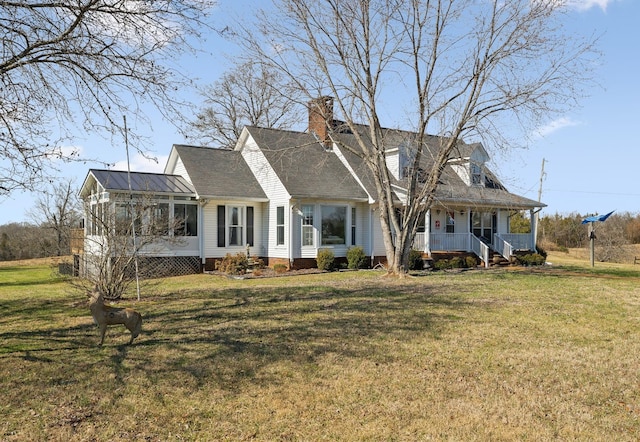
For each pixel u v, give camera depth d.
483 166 19.19
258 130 23.61
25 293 13.98
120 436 4.86
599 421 5.39
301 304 11.45
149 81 8.30
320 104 18.94
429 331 8.91
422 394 6.05
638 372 6.97
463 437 4.95
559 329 9.30
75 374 6.43
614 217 50.50
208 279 17.83
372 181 22.84
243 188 21.73
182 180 21.20
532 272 20.86
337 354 7.46
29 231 35.62
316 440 4.88
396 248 18.16
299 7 16.95
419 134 17.66
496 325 9.49
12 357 7.09
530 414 5.53
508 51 16.20
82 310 10.78
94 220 12.68
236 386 6.17
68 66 7.91
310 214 21.39
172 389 6.02
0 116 7.39
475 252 25.02
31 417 5.20
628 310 11.26
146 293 13.25
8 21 7.27
